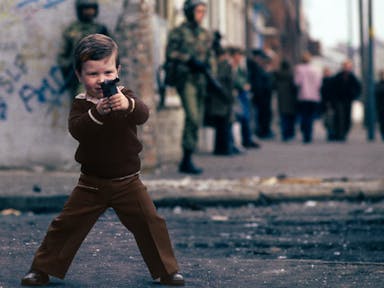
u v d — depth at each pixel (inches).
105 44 193.3
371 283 217.6
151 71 499.5
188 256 268.7
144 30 495.8
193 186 423.8
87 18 491.2
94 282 212.4
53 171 508.4
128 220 204.4
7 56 511.2
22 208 381.7
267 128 1061.1
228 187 422.3
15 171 507.8
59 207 383.6
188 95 504.7
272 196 415.5
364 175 498.9
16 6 508.7
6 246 262.7
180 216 368.8
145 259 208.4
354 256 271.9
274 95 1593.3
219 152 703.7
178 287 207.6
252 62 1026.7
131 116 195.3
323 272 232.7
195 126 509.4
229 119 693.9
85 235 204.1
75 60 194.9
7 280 213.0
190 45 503.2
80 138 196.9
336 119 1048.8
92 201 201.6
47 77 508.7
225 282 218.4
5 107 511.5
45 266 203.2
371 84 1107.3
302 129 993.5
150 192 401.4
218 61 679.1
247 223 349.1
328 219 360.5
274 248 287.1
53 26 507.2
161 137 590.9
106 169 199.8
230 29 1026.1
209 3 813.9
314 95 985.5
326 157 686.5
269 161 632.4
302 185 430.0
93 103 196.4
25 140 511.2
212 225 342.0
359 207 402.0
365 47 1509.6
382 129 1115.3
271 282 218.8
